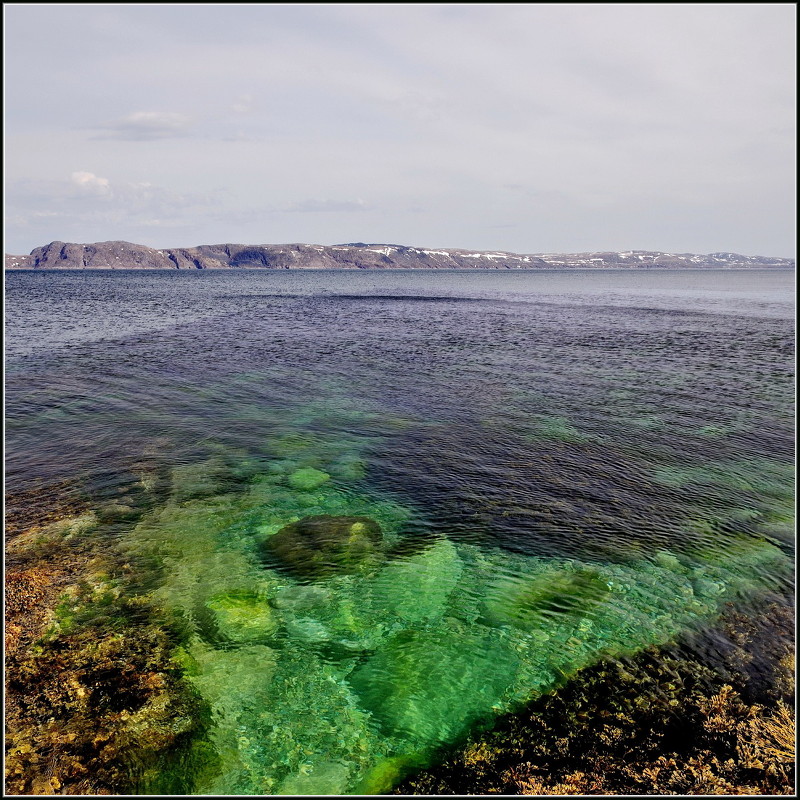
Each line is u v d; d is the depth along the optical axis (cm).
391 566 1112
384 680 802
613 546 1202
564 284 15125
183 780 638
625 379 2666
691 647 882
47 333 3909
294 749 684
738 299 8869
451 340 3922
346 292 9969
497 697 773
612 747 692
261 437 1830
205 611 946
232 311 5956
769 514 1352
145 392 2334
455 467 1609
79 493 1386
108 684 766
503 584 1057
